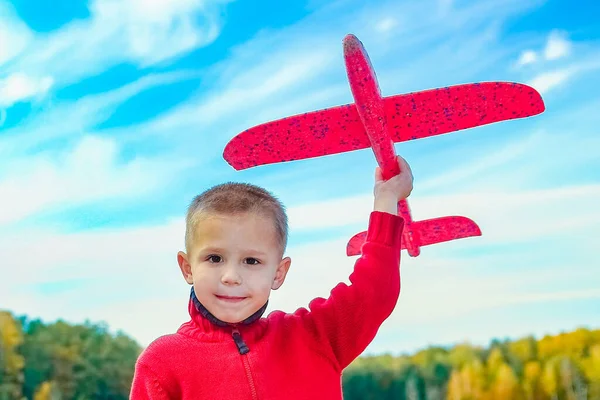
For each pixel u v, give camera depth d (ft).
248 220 6.49
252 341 6.63
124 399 71.77
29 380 67.82
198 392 6.34
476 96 7.24
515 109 7.31
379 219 7.11
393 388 76.02
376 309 6.78
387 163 7.50
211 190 6.87
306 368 6.56
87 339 72.43
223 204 6.54
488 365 73.41
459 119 7.48
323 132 7.81
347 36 6.77
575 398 67.31
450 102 7.30
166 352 6.54
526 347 72.28
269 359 6.54
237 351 6.51
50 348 69.67
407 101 7.33
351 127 7.75
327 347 6.72
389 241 7.02
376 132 7.27
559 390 67.92
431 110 7.38
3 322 68.44
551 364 68.49
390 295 6.87
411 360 77.00
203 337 6.59
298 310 7.08
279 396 6.37
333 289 7.02
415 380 75.20
